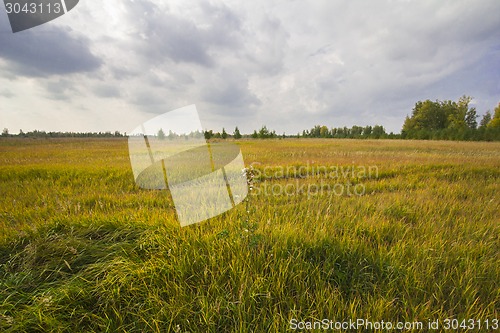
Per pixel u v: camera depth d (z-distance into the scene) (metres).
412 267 2.26
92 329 1.73
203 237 2.71
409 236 2.95
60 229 3.09
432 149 17.52
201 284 2.08
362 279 2.23
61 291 1.95
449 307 1.93
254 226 2.64
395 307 1.87
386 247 2.59
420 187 5.67
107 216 3.38
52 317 1.75
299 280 2.10
